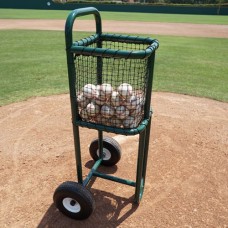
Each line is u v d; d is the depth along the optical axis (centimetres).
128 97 183
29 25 1357
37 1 2608
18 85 479
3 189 241
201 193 243
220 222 216
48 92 449
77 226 209
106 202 230
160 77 548
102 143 258
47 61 643
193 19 1966
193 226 212
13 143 306
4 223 211
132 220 215
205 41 1031
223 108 409
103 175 237
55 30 1188
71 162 276
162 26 1488
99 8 2655
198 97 448
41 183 248
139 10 2617
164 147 305
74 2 2719
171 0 3453
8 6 2652
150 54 173
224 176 264
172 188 247
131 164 277
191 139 322
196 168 274
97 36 214
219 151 302
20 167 268
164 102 424
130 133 187
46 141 311
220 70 617
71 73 188
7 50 759
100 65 220
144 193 240
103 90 185
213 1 3284
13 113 373
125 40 213
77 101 196
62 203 209
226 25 1616
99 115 192
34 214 218
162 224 212
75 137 207
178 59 710
